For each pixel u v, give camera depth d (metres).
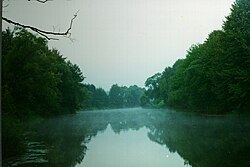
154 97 180.25
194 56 89.44
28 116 61.41
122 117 80.56
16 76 49.94
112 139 32.31
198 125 42.91
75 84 101.25
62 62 98.19
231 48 49.94
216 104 69.06
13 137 22.84
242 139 26.92
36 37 51.22
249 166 17.00
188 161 19.34
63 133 39.19
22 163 20.17
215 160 19.11
